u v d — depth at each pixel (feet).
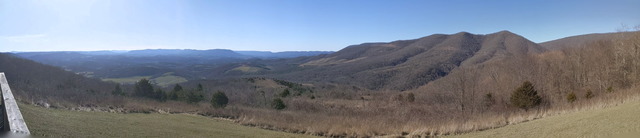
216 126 67.00
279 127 71.82
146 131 46.78
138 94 142.61
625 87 111.55
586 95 103.55
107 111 71.97
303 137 61.11
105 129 42.04
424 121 84.12
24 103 52.95
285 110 122.62
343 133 66.08
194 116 84.38
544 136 45.75
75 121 44.39
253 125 74.33
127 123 53.36
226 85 238.68
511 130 55.93
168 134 47.21
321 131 67.26
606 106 64.18
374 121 84.53
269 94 191.31
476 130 61.87
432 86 197.67
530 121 64.34
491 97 128.26
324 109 127.13
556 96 130.52
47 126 34.78
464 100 134.21
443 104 142.00
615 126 40.06
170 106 107.04
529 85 97.40
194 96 130.93
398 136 62.59
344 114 107.86
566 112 67.97
